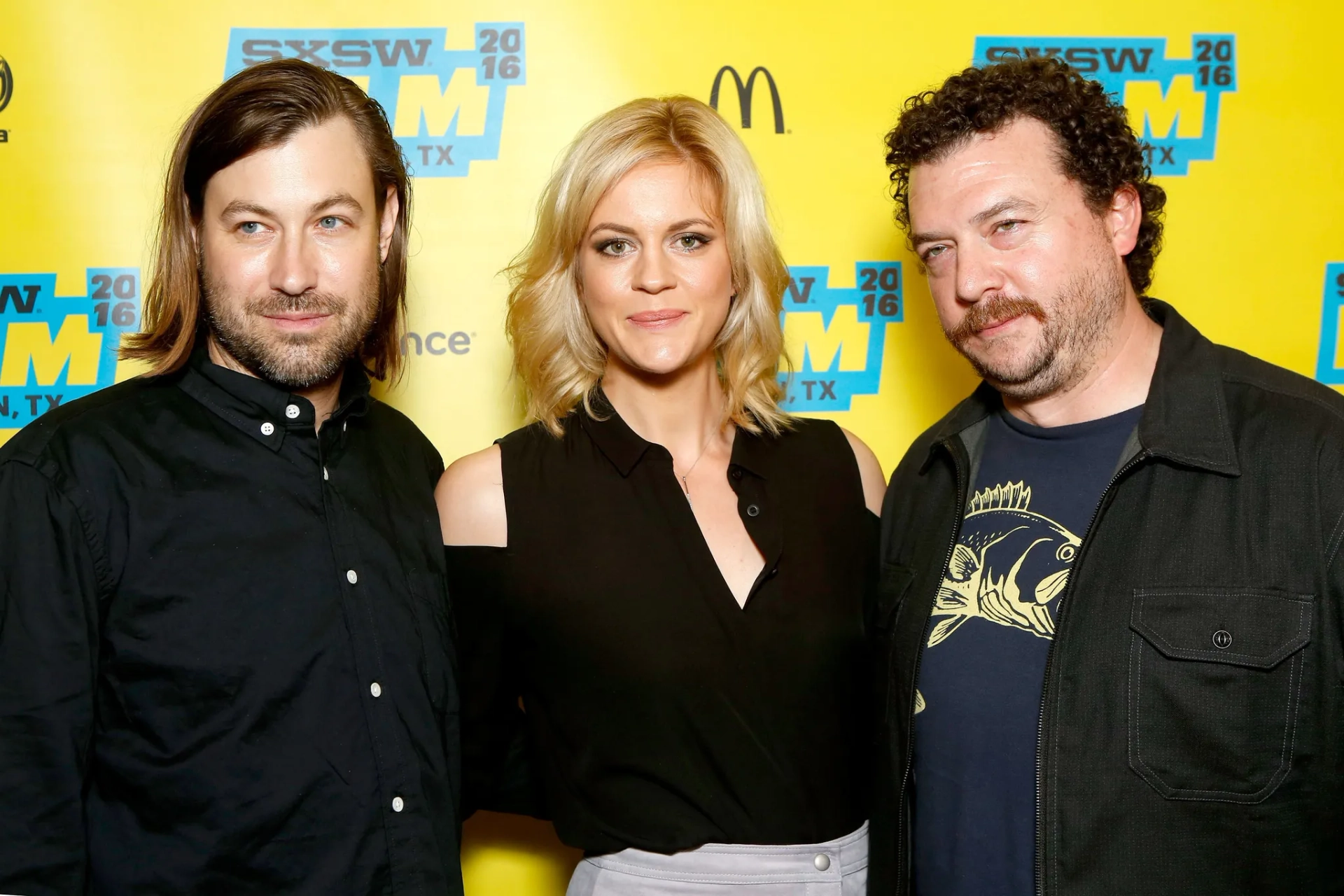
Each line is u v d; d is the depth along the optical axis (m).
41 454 1.16
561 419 1.50
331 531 1.29
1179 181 2.02
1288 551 1.09
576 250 1.47
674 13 1.93
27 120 1.85
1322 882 1.10
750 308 1.53
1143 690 1.12
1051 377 1.24
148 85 1.86
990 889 1.20
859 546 1.51
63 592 1.12
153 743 1.17
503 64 1.91
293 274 1.23
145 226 1.87
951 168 1.24
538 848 1.99
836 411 2.02
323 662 1.24
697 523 1.41
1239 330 2.04
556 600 1.36
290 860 1.19
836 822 1.39
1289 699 1.07
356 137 1.31
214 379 1.29
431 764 1.32
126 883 1.15
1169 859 1.10
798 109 1.97
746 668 1.34
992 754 1.21
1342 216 2.05
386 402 1.93
